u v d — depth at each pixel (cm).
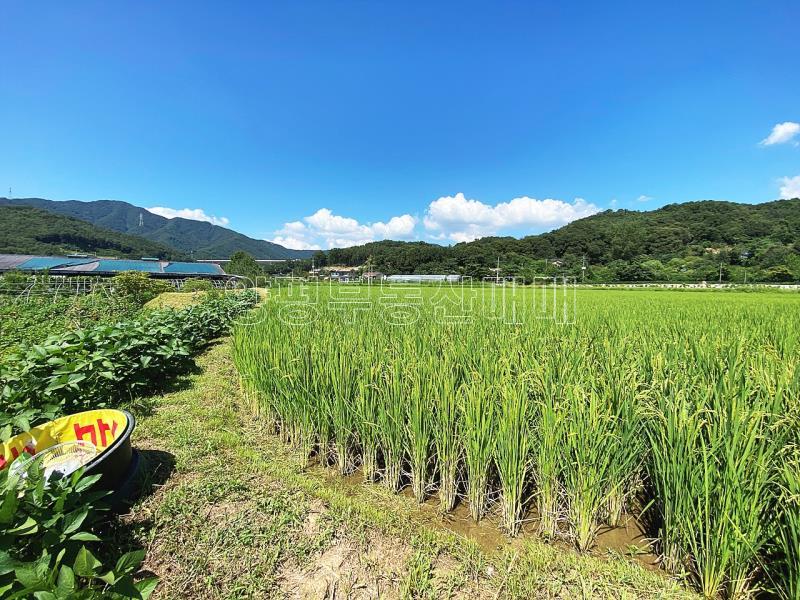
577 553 302
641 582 268
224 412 564
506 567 282
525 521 338
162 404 594
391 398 386
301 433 457
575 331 661
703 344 489
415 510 357
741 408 287
